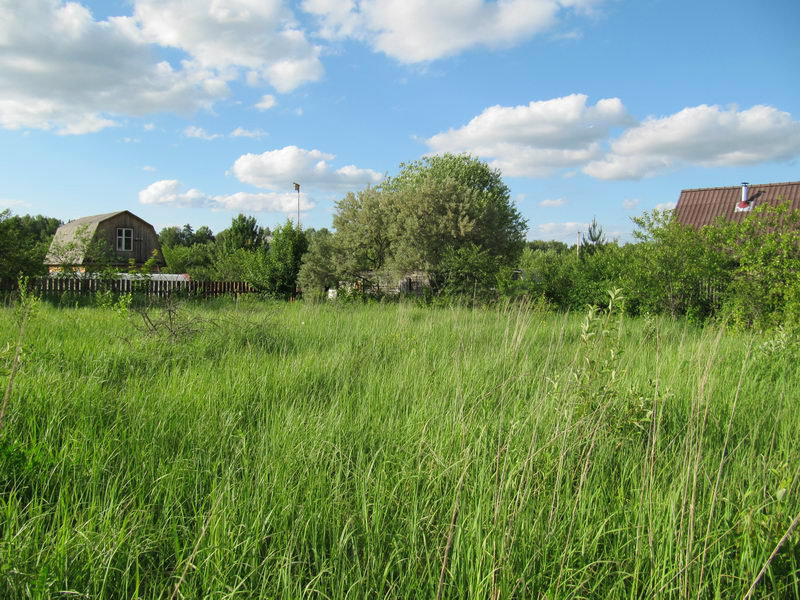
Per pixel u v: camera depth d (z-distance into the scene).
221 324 8.32
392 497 2.90
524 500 2.59
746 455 3.44
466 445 3.49
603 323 3.81
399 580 2.36
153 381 5.26
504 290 17.84
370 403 4.59
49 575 2.15
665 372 5.64
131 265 20.16
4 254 15.71
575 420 3.55
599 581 2.32
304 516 2.71
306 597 2.20
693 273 13.63
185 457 3.39
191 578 2.27
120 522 2.61
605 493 3.07
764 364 6.23
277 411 4.35
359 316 12.01
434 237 21.64
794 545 2.30
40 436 3.53
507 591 2.20
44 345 6.58
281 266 25.30
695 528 2.63
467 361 5.93
